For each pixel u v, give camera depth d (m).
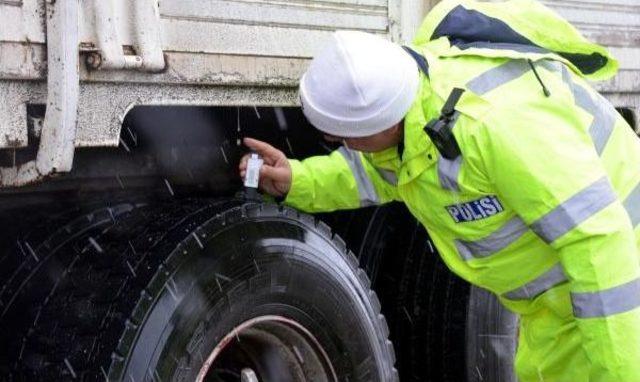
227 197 3.10
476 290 3.73
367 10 3.15
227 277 2.72
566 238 2.38
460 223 2.67
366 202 3.13
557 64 2.63
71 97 2.29
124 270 2.63
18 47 2.26
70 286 2.68
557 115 2.45
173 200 3.02
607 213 2.38
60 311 2.63
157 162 3.07
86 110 2.41
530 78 2.52
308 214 3.06
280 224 2.92
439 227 2.76
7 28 2.25
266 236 2.85
